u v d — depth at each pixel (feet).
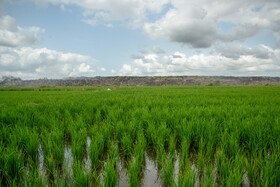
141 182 7.30
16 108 19.83
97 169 8.34
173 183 6.20
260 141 9.60
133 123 12.80
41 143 10.78
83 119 15.25
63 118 15.83
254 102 24.25
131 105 23.26
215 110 17.02
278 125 11.18
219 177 7.10
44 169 8.18
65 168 7.27
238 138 10.32
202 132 10.80
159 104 23.54
